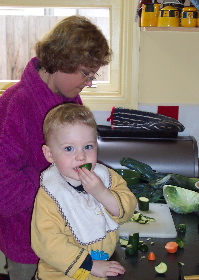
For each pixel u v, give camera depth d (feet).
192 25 5.89
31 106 3.85
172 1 5.93
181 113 6.77
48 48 3.70
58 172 3.61
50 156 3.63
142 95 6.74
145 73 6.66
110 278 3.20
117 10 6.52
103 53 3.77
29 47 6.98
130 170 5.08
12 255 4.12
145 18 5.93
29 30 6.91
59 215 3.46
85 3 6.54
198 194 4.36
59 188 3.50
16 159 3.72
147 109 6.77
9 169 3.66
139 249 3.62
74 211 3.48
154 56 6.58
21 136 3.75
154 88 6.71
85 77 3.87
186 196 4.42
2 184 3.64
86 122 3.48
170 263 3.41
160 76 6.66
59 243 3.33
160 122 6.12
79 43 3.60
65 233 3.51
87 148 3.49
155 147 5.90
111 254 3.56
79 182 3.62
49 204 3.45
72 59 3.63
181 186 4.68
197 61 6.57
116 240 3.67
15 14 6.86
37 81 3.91
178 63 6.59
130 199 3.63
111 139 5.98
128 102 6.73
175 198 4.43
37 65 4.06
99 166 3.78
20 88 3.93
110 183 3.72
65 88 3.96
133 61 6.60
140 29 6.37
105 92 6.80
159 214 4.38
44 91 3.94
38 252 3.42
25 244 4.05
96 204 3.59
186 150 5.88
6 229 4.10
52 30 3.78
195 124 6.80
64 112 3.50
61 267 3.32
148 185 4.76
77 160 3.43
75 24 3.68
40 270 3.59
